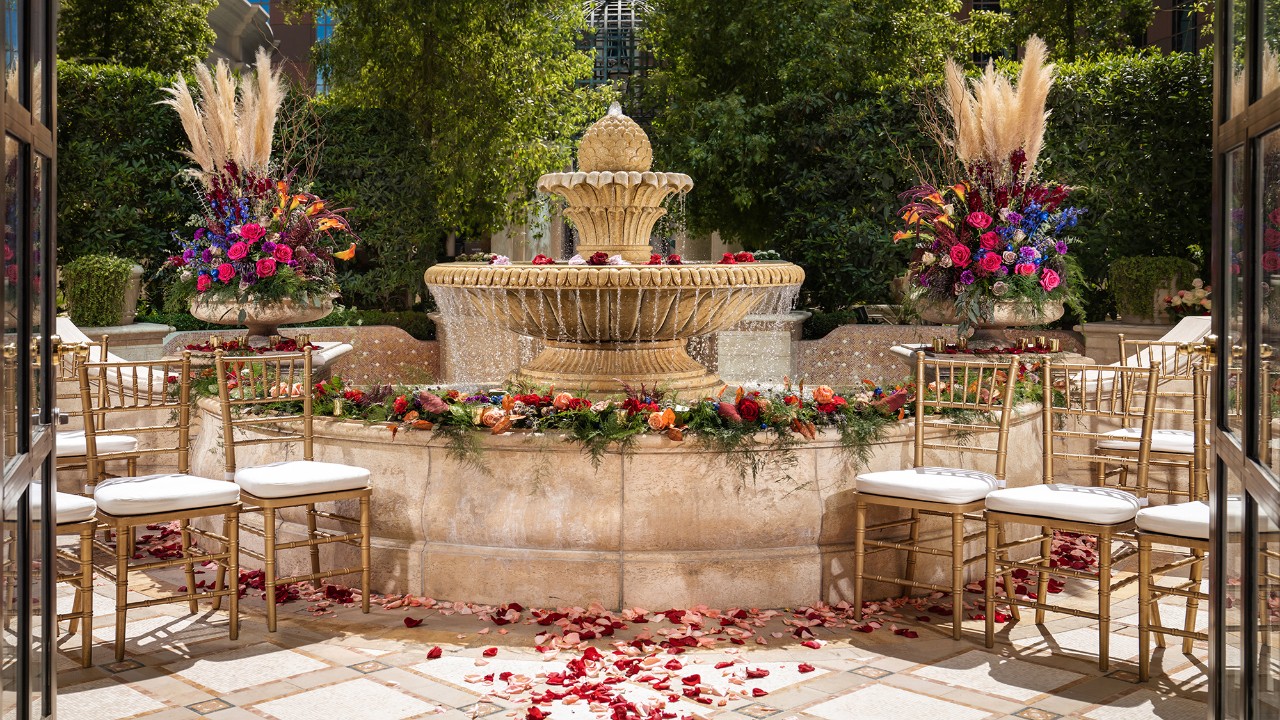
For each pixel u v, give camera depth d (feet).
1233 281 8.00
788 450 15.33
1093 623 14.79
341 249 36.99
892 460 16.06
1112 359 32.40
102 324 30.68
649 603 14.88
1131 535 13.19
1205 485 16.30
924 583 15.53
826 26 39.06
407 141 37.42
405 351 35.55
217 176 22.68
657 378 18.74
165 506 13.44
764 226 39.88
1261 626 7.08
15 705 7.40
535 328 18.65
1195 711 11.68
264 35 60.23
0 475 6.68
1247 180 7.27
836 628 14.55
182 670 12.90
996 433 17.03
